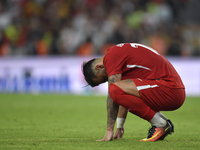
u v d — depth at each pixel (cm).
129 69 1179
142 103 1146
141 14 5778
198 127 1656
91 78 1238
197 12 6134
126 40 5338
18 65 4450
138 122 1881
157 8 5869
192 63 4334
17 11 5812
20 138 1258
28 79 4438
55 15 5806
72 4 5894
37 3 5903
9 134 1369
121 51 1180
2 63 4462
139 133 1446
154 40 5316
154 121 1182
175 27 5700
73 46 5362
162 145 1088
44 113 2333
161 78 1169
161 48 5306
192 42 5556
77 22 5591
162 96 1148
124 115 1267
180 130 1537
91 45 5334
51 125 1716
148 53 1194
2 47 5441
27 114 2261
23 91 4425
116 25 5497
